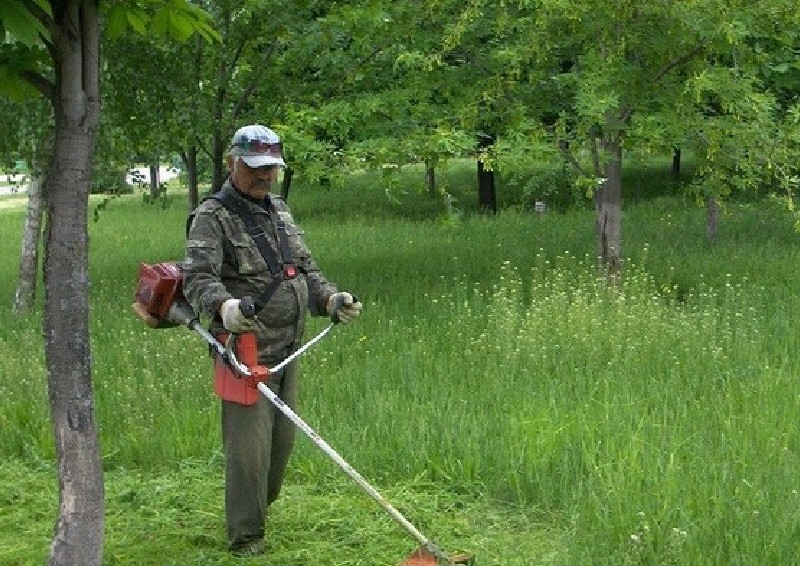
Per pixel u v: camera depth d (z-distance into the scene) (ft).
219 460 20.06
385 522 17.02
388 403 21.57
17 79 12.44
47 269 12.55
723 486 16.53
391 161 34.06
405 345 26.37
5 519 17.74
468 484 18.38
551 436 19.29
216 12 37.60
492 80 34.65
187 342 26.12
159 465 20.39
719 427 20.11
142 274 15.61
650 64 33.60
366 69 38.42
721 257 42.86
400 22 36.91
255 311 15.06
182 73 39.19
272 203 16.01
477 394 22.66
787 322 28.58
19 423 22.76
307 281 16.29
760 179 35.19
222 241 15.37
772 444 18.43
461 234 55.21
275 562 15.66
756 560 14.20
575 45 35.09
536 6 32.76
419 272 41.11
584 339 25.77
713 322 27.30
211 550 16.21
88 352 12.82
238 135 15.44
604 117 32.71
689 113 33.35
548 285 32.24
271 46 39.55
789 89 43.57
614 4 31.32
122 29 12.70
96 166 38.17
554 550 15.93
